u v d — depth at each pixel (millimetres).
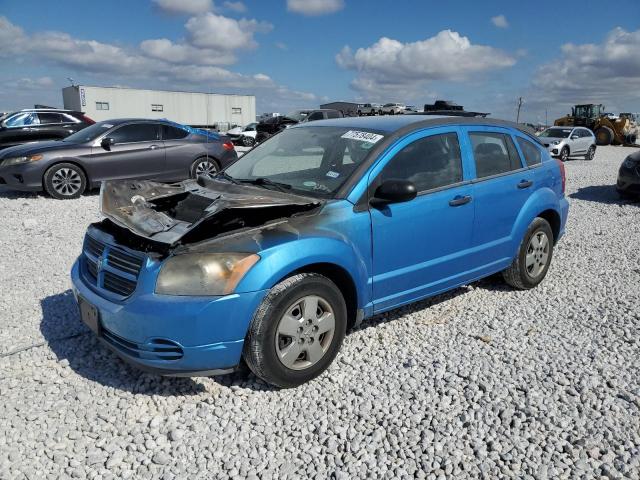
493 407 3236
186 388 3451
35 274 5664
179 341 3062
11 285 5328
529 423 3084
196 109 41406
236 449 2881
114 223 3529
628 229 8055
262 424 3092
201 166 11344
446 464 2746
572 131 21750
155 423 3074
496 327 4367
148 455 2834
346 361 3777
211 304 3049
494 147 4820
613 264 6152
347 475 2680
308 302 3385
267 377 3299
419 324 4438
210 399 3312
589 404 3270
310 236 3400
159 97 39594
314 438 2965
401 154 4031
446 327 4387
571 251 6746
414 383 3488
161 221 3385
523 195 4926
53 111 14930
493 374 3605
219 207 3160
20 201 9914
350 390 3438
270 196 3664
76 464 2762
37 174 9922
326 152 4152
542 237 5230
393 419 3115
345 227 3611
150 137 10883
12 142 14297
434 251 4207
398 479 2658
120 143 10586
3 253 6449
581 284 5453
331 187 3799
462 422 3096
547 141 21250
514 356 3873
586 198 11172
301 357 3475
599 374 3631
